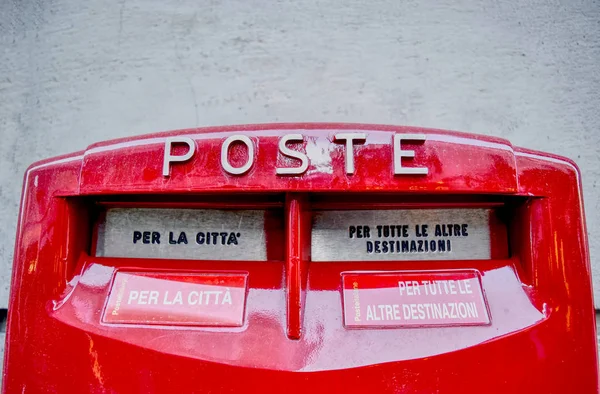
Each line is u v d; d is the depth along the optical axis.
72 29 1.67
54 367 0.83
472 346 0.79
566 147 1.57
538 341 0.82
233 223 0.94
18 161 1.62
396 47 1.63
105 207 0.97
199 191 0.80
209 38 1.65
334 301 0.85
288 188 0.78
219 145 0.81
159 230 0.95
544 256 0.87
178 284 0.87
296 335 0.79
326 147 0.79
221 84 1.62
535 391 0.80
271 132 0.81
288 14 1.65
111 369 0.80
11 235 1.58
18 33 1.67
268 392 0.76
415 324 0.82
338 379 0.76
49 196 0.90
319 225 0.94
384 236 0.94
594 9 1.63
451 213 0.95
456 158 0.81
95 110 1.63
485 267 0.91
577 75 1.60
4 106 1.64
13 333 0.87
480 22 1.64
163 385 0.78
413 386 0.77
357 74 1.62
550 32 1.63
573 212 0.89
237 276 0.88
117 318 0.83
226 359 0.77
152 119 1.62
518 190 0.85
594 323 0.86
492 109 1.59
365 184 0.78
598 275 1.50
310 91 1.61
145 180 0.83
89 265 0.92
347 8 1.65
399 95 1.61
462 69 1.61
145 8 1.66
